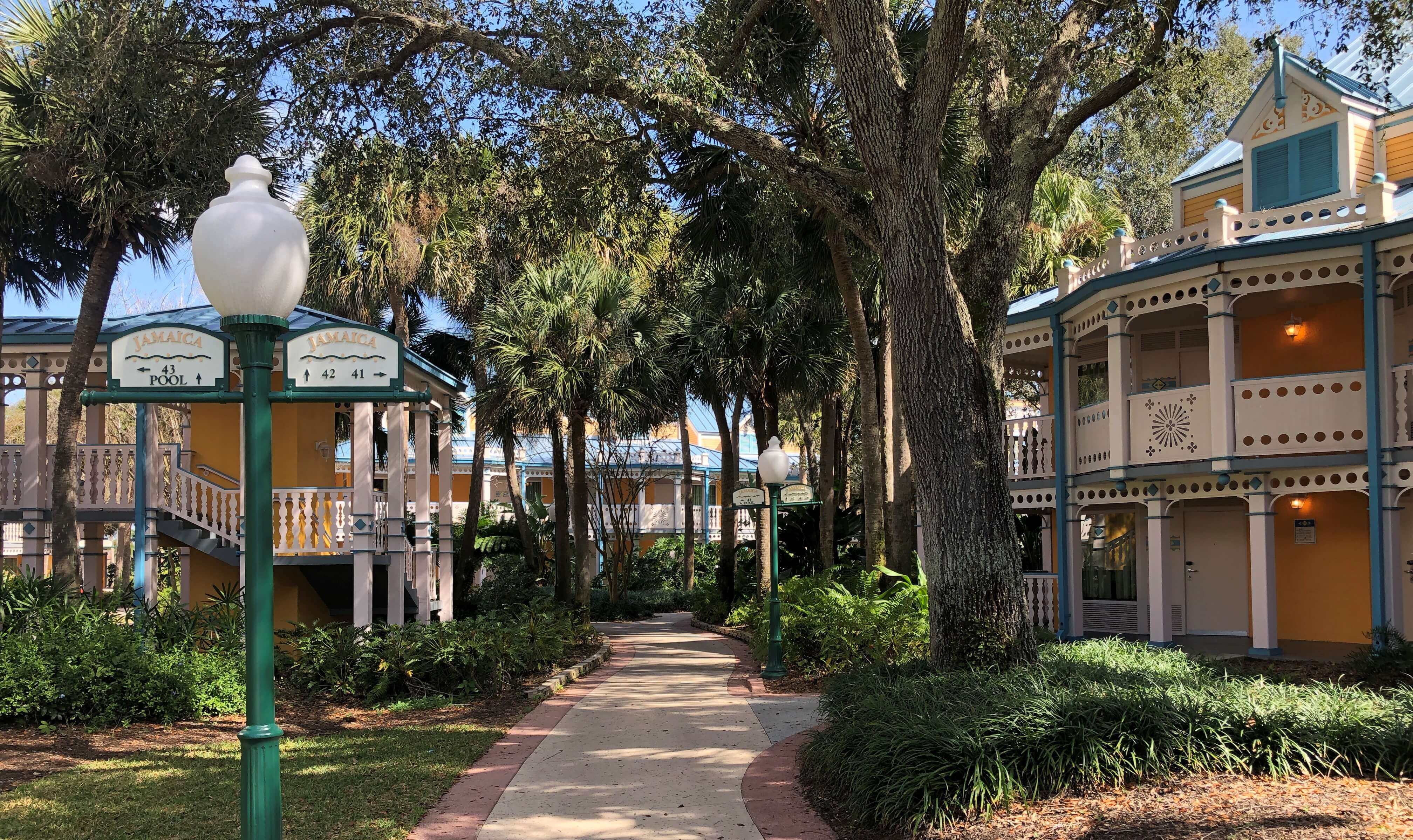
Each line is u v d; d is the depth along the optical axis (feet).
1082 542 57.82
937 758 20.10
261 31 37.22
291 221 13.75
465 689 39.29
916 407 27.45
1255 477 41.63
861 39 27.84
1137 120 41.19
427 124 39.06
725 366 75.51
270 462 13.44
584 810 22.24
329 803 22.67
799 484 45.19
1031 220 78.28
